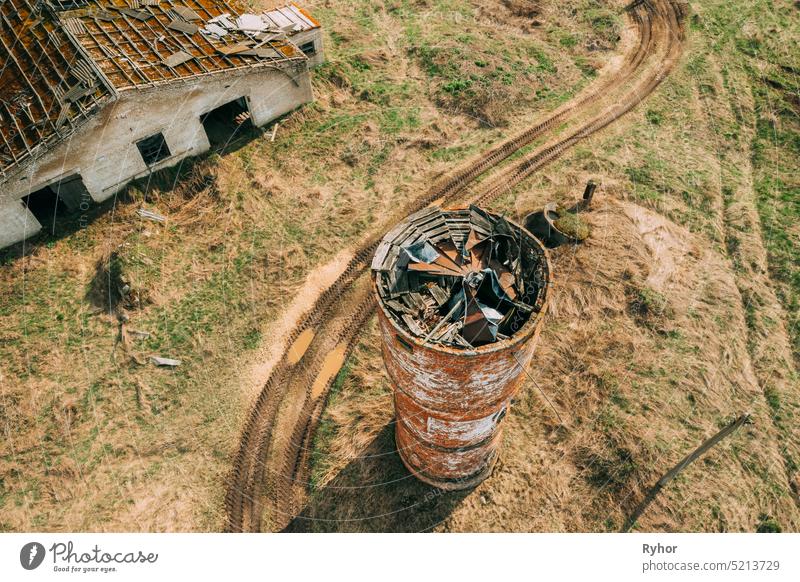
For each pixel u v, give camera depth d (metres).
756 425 16.42
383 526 15.30
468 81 26.72
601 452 16.08
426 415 11.90
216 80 22.25
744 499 15.16
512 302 9.83
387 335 10.12
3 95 21.39
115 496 15.77
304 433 16.98
